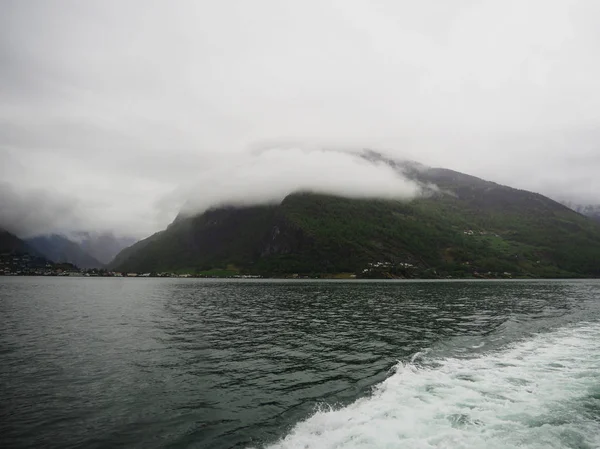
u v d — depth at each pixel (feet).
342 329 131.23
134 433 46.57
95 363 81.30
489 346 95.40
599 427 43.55
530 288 436.35
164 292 368.89
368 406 50.98
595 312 178.29
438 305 220.23
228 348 99.09
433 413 47.65
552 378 64.03
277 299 272.10
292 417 50.60
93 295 317.42
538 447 38.50
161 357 87.92
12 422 49.52
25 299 262.88
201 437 45.14
